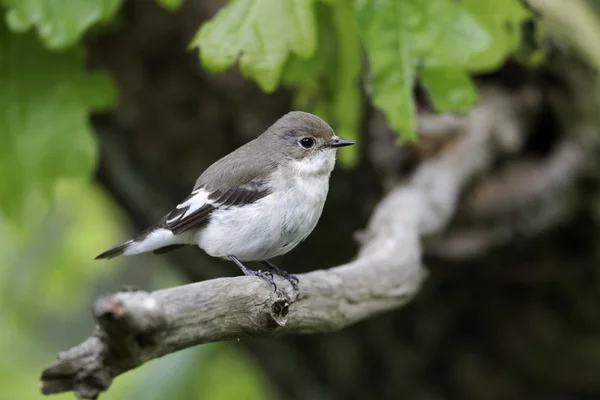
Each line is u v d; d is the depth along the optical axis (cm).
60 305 1750
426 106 1159
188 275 1404
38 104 955
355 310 768
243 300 588
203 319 557
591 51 992
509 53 1059
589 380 1344
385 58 820
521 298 1298
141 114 1227
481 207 1152
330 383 1416
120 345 487
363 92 1051
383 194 1222
